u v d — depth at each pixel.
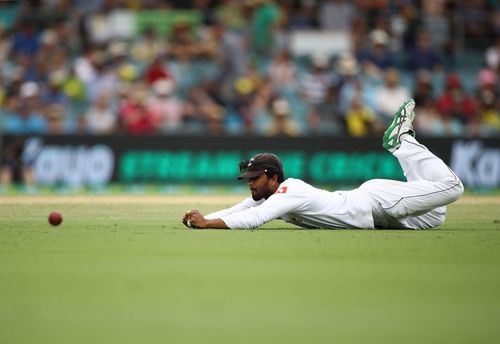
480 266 25.34
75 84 95.69
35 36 102.19
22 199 65.12
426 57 102.44
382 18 104.88
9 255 27.14
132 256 27.03
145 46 101.38
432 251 28.91
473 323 17.50
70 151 83.75
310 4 105.38
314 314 18.19
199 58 100.25
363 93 97.56
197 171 83.81
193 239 32.06
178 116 92.62
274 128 91.12
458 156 84.94
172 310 18.44
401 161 37.44
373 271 24.14
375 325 17.16
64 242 31.05
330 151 84.31
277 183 36.00
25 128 91.62
